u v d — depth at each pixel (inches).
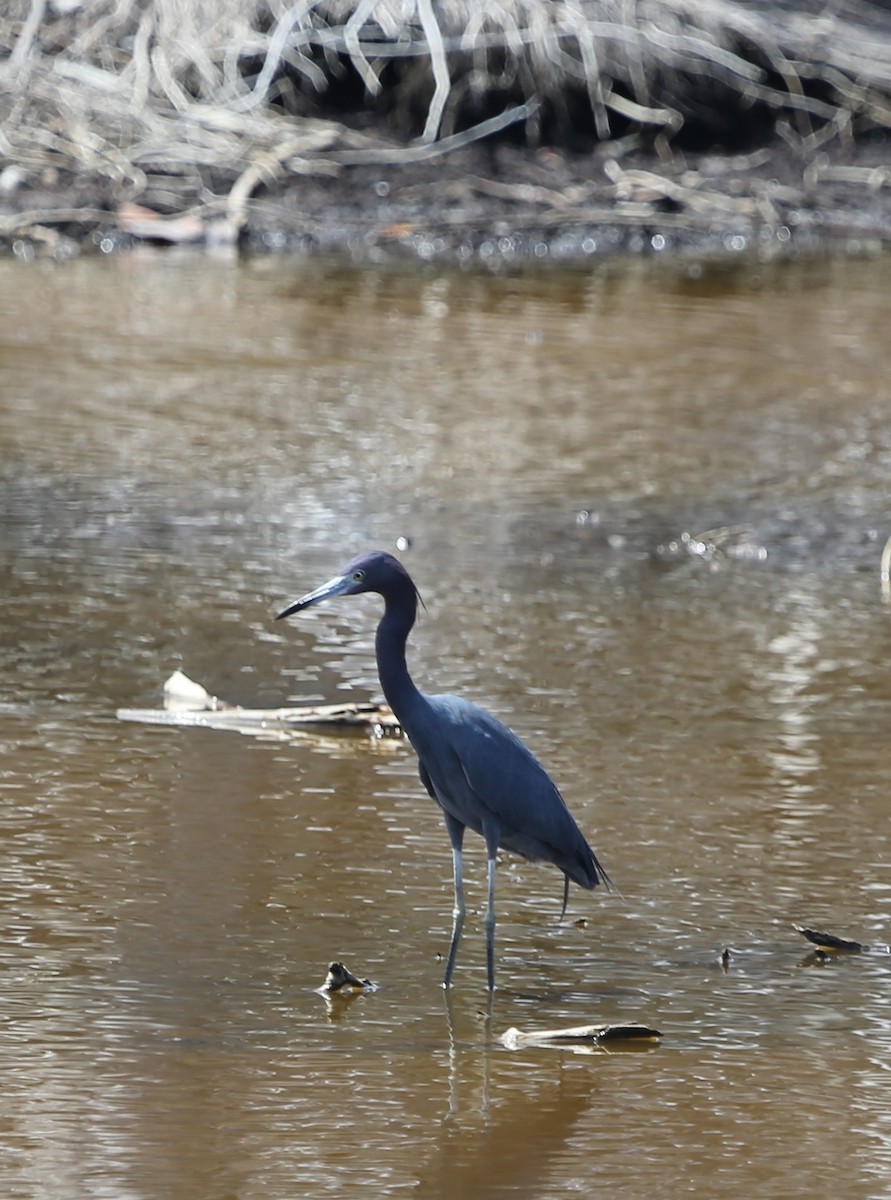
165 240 981.2
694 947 339.9
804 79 1215.6
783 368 789.2
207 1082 282.7
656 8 1184.2
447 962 327.0
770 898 358.9
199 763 414.0
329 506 603.2
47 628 492.4
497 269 972.6
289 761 418.9
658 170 1133.1
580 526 598.9
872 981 328.8
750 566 572.1
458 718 326.3
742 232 1075.3
